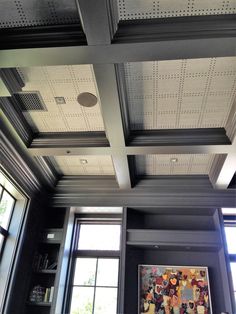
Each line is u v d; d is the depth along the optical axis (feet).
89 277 12.69
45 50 6.66
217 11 6.28
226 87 8.12
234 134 9.14
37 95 8.79
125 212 12.82
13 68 7.75
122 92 8.05
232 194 12.53
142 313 11.41
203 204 12.60
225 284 11.31
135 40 6.43
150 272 12.23
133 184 12.87
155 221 13.46
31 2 6.27
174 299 11.61
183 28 6.35
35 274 12.28
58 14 6.47
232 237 12.90
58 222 13.62
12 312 10.28
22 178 11.00
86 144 10.18
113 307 12.03
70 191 13.41
